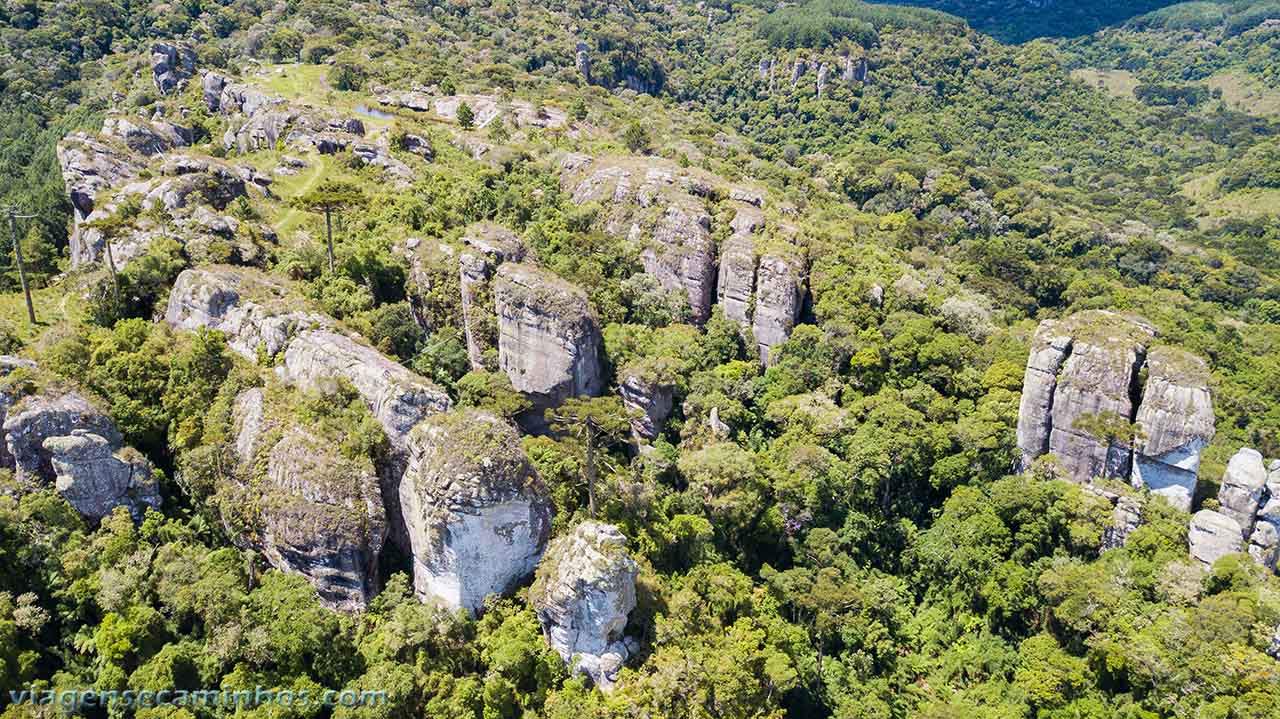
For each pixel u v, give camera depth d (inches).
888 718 3287.4
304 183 5659.5
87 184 4968.0
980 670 3572.8
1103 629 3427.7
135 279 3996.1
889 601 3742.6
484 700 2773.1
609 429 3865.7
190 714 2519.7
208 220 4478.3
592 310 4377.5
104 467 3058.6
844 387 4744.1
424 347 4256.9
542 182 6043.3
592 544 2938.0
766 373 4798.2
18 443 2999.5
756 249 5187.0
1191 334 6889.8
